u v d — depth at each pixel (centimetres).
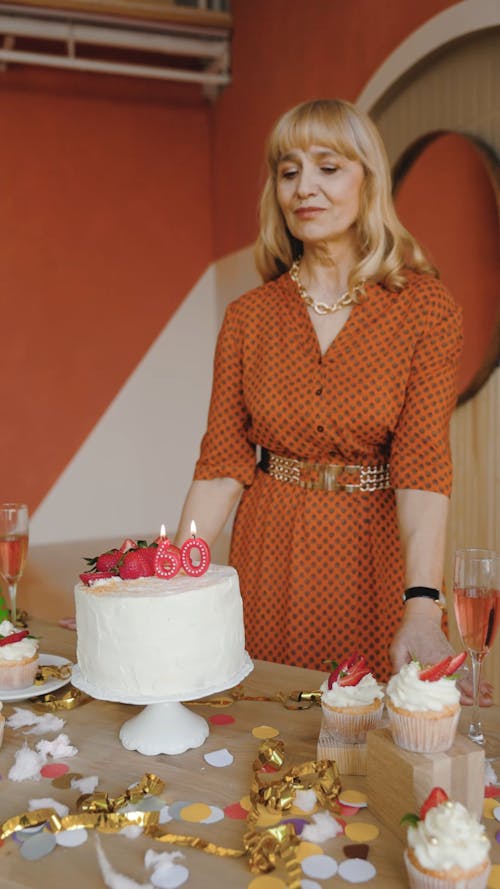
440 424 173
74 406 571
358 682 121
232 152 545
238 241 542
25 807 110
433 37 317
